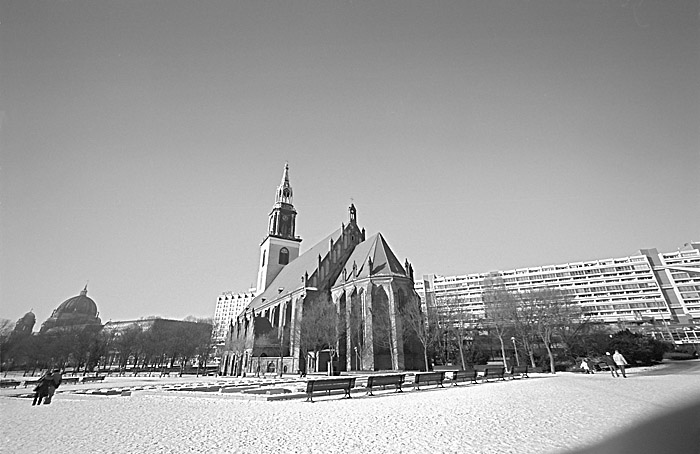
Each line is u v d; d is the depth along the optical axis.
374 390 27.55
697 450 9.96
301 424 15.10
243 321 83.12
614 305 150.25
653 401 18.23
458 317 81.38
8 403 27.59
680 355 70.69
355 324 59.66
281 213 99.69
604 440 11.03
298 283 71.88
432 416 15.71
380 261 63.00
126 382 56.47
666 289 144.88
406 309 59.03
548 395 21.38
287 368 64.75
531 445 10.63
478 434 12.11
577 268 162.00
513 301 71.00
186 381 56.00
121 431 14.92
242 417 17.48
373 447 10.95
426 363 56.47
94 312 156.25
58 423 17.38
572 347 65.00
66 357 103.75
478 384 31.91
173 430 14.76
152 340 120.88
